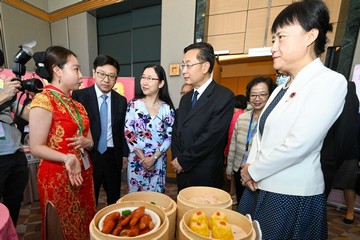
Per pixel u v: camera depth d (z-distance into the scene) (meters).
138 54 3.60
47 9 3.93
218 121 1.15
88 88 1.59
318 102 0.61
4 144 1.30
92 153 1.52
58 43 3.98
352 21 2.10
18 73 1.16
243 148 1.79
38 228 1.81
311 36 0.64
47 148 0.92
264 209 0.70
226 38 2.93
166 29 2.95
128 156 1.60
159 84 1.47
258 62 3.29
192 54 1.16
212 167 1.19
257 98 1.65
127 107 1.54
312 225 0.66
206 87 1.23
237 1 2.81
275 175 0.68
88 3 3.54
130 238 0.39
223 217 0.47
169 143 1.46
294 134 0.62
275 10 2.64
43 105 0.91
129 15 3.62
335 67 2.12
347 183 2.02
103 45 3.96
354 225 2.06
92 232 0.43
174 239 0.55
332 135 0.70
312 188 0.65
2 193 1.35
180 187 1.28
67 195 0.98
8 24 3.33
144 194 0.61
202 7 2.73
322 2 0.63
